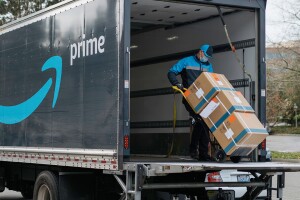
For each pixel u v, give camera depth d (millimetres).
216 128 7984
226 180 8836
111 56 7852
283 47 36438
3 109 10820
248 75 9219
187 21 10867
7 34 10766
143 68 12391
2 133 10828
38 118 9570
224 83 8211
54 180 9047
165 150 11531
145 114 12250
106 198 9055
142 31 12289
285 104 48406
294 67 37125
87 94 8305
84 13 8500
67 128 8734
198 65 9180
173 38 11406
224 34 9938
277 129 51688
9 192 14711
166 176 8445
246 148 7844
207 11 9898
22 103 10133
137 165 7441
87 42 8383
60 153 8852
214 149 8812
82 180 9086
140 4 9555
